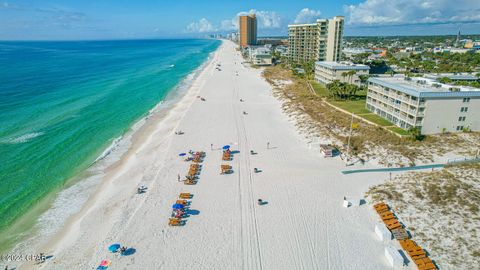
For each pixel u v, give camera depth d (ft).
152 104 325.83
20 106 305.73
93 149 208.13
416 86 226.79
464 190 143.74
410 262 105.50
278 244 116.16
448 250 109.50
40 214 139.23
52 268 107.65
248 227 125.70
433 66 515.91
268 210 136.67
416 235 117.80
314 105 296.71
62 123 257.75
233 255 111.04
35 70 561.02
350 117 252.62
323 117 257.34
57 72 542.16
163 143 215.92
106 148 209.97
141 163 186.09
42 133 234.38
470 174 160.04
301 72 492.13
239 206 139.74
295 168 175.11
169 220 130.72
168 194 151.12
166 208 139.85
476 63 557.33
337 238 118.93
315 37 560.61
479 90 212.02
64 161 190.08
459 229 119.03
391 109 236.02
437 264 104.01
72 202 148.15
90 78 483.51
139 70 592.60
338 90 307.99
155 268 105.91
